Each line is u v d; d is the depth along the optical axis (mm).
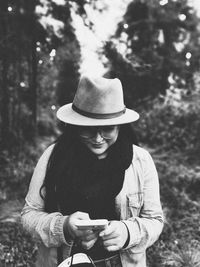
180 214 5027
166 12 8758
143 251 1961
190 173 6441
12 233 4395
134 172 1998
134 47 8242
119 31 7066
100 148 1925
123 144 1996
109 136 1889
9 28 6414
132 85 7117
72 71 7578
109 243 1821
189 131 8289
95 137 1878
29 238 4258
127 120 1880
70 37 6609
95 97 1854
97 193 1943
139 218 1957
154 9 8531
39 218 1938
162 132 8539
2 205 5227
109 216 2004
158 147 8273
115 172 1959
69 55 7320
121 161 1957
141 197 2004
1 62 6852
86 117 1881
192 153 7527
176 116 8719
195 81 9547
